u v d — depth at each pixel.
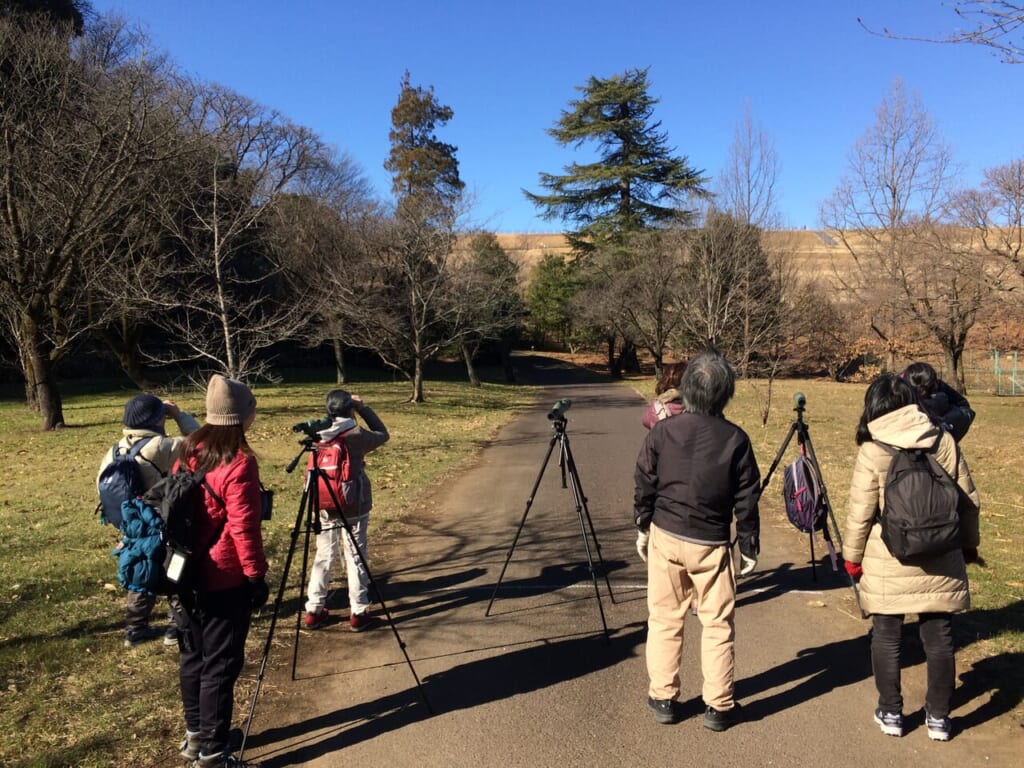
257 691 3.61
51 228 15.09
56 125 14.23
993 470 10.84
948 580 3.36
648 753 3.38
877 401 3.47
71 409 19.92
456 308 24.16
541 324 55.97
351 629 4.97
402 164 44.72
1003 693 3.80
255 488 3.34
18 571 6.07
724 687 3.54
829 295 35.88
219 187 17.20
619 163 43.47
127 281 16.27
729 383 3.60
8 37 14.59
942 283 22.20
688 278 24.88
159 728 3.64
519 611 5.27
